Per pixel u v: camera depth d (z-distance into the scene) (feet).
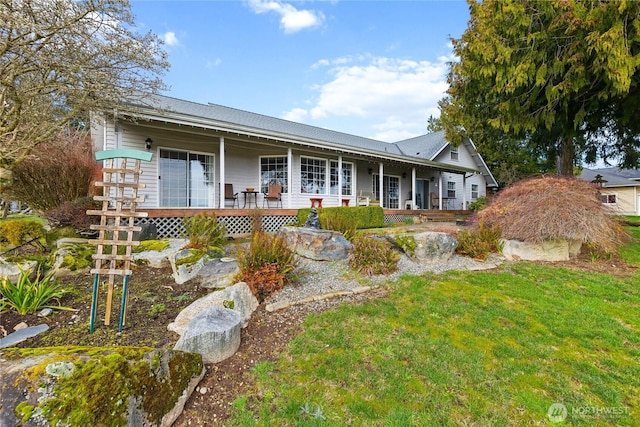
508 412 6.51
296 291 12.50
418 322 10.22
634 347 8.99
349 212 30.55
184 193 27.14
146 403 5.82
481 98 29.07
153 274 13.74
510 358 8.38
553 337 9.46
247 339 9.02
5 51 14.83
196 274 12.98
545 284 13.78
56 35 15.40
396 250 18.71
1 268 11.50
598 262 17.49
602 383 7.43
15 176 18.79
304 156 33.42
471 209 45.34
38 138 17.42
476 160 60.49
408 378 7.47
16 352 5.68
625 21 17.89
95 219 17.95
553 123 25.82
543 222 17.66
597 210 17.97
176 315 10.06
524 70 21.66
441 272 15.33
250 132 25.16
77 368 5.41
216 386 7.15
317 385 7.21
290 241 17.99
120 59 17.94
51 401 4.95
